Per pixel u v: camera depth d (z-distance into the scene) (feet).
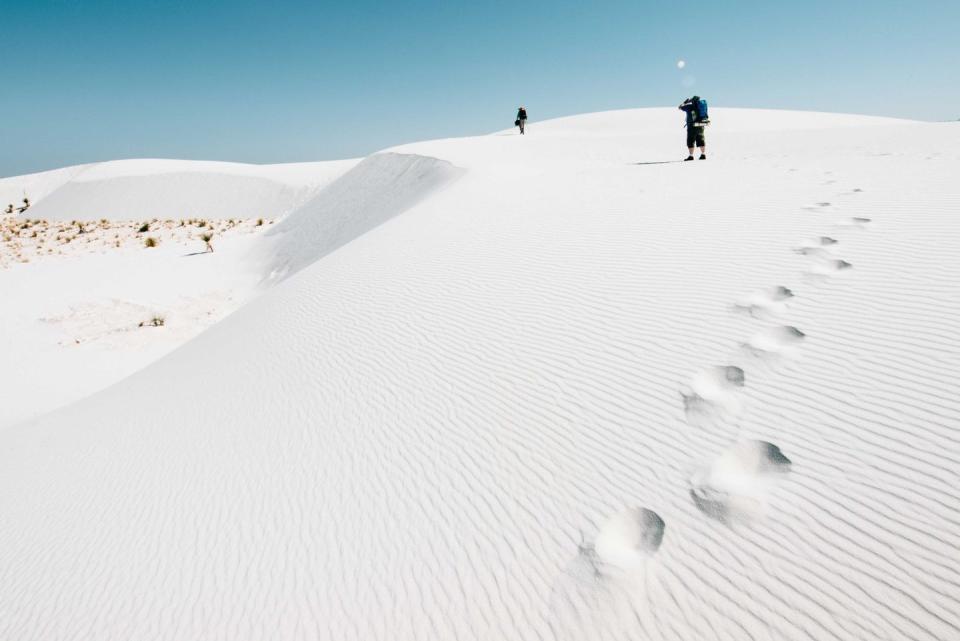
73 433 17.11
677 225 18.85
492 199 31.86
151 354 35.58
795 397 9.23
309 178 190.80
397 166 73.61
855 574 6.29
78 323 39.70
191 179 187.21
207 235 68.39
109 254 65.57
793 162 29.25
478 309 16.33
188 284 52.70
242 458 12.22
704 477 8.27
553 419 10.53
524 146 75.92
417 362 14.23
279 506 10.21
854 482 7.39
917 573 6.11
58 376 31.14
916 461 7.41
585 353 12.42
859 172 22.11
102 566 9.76
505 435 10.48
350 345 16.51
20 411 26.45
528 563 7.66
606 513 8.12
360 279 22.54
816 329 10.85
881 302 11.14
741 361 10.60
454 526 8.65
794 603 6.17
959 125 56.85
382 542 8.68
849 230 14.97
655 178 29.32
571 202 26.22
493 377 12.54
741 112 126.41
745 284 13.43
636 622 6.45
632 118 123.03
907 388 8.71
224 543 9.59
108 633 8.18
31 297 44.57
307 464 11.31
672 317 12.88
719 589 6.56
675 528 7.55
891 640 5.57
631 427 9.75
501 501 8.93
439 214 30.99
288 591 8.16
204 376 18.22
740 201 20.21
